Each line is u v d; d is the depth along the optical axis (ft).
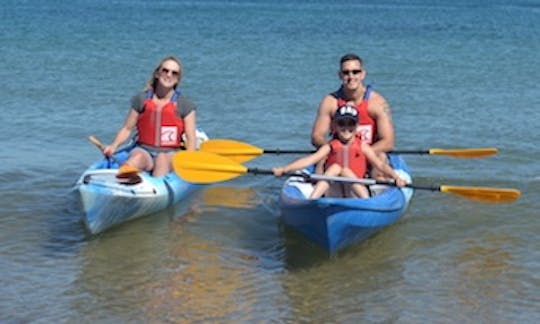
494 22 128.26
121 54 71.61
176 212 26.81
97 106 45.44
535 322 19.01
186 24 109.70
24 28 95.81
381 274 21.88
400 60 71.82
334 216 21.62
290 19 127.54
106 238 24.30
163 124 27.09
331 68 64.44
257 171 24.07
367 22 124.36
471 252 23.56
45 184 29.43
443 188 23.89
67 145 35.76
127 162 26.43
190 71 61.00
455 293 20.67
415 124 42.06
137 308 19.49
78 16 119.44
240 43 84.17
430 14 153.48
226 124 41.50
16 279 21.04
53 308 19.40
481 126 41.60
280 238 24.61
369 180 22.90
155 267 22.15
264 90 52.29
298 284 21.11
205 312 19.33
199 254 23.21
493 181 30.76
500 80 59.00
